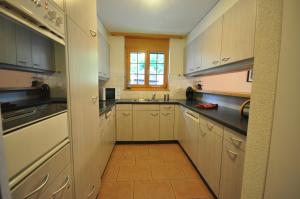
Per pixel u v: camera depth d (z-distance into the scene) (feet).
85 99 4.25
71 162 3.47
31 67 2.50
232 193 4.32
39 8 2.28
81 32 3.97
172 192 5.82
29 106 2.37
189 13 8.20
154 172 7.11
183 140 9.20
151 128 10.41
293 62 1.44
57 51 2.99
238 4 5.18
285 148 1.56
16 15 1.91
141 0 6.99
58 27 2.85
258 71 1.89
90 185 4.66
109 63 11.39
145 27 10.19
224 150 4.75
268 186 1.78
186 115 8.57
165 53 12.01
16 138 1.91
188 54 10.61
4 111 1.98
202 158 6.42
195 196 5.62
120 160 8.19
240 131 3.86
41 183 2.40
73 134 3.53
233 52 5.48
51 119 2.67
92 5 4.83
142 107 10.22
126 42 11.68
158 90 12.07
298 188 1.46
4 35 1.99
